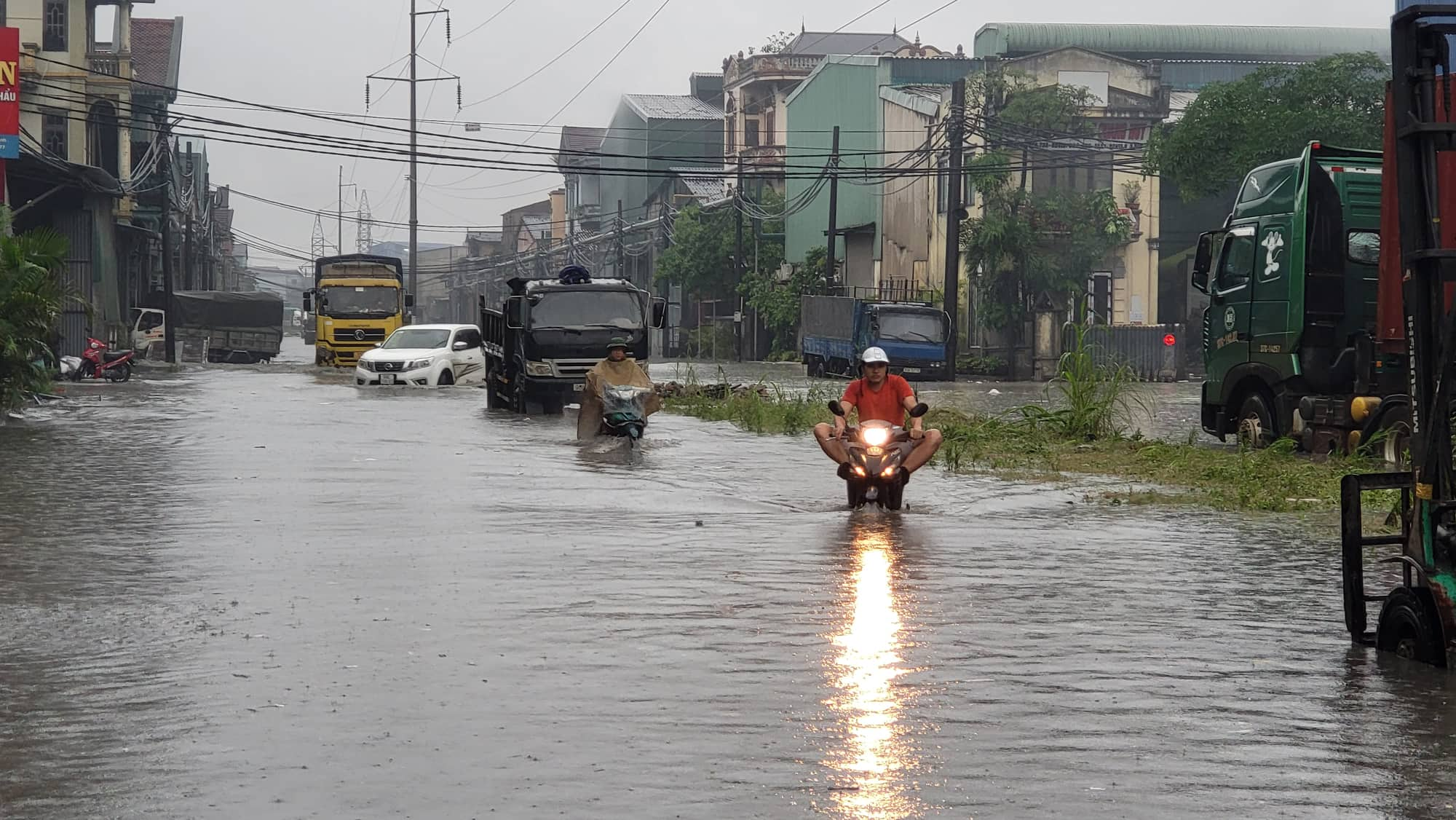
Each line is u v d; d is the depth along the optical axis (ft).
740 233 260.21
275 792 17.24
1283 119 138.62
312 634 26.20
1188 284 188.55
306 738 19.48
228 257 464.24
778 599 30.09
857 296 234.99
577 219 421.18
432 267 640.17
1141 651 25.44
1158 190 185.78
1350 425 62.44
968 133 165.89
